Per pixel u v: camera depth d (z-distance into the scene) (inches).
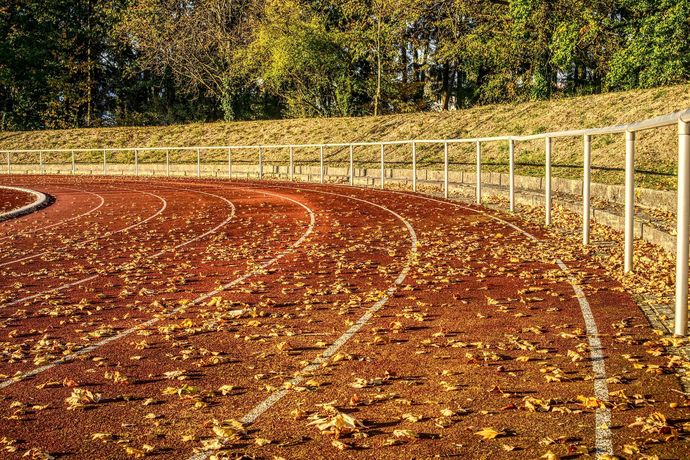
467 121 1234.6
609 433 172.1
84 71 2395.4
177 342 264.5
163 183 1289.4
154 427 184.9
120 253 499.2
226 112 2060.8
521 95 1744.6
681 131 253.1
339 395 205.3
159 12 2068.2
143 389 214.5
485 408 191.3
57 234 616.1
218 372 229.5
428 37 1990.7
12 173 1755.7
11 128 2438.5
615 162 747.4
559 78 1829.5
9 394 212.2
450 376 218.7
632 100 936.9
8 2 2214.6
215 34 2011.6
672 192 516.1
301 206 804.0
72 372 232.2
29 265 453.7
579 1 1449.3
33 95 2429.9
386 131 1364.4
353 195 928.3
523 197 729.6
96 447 172.6
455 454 163.6
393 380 216.8
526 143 1007.0
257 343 262.2
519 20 1524.4
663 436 168.7
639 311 293.0
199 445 173.3
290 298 339.9
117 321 302.0
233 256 471.8
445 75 2094.0
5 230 652.1
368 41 1892.2
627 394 198.2
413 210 728.3
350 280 381.1
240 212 760.3
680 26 1136.2
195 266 438.3
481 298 328.8
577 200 644.7
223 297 346.3
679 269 253.4
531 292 339.0
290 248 502.0
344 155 1331.2
